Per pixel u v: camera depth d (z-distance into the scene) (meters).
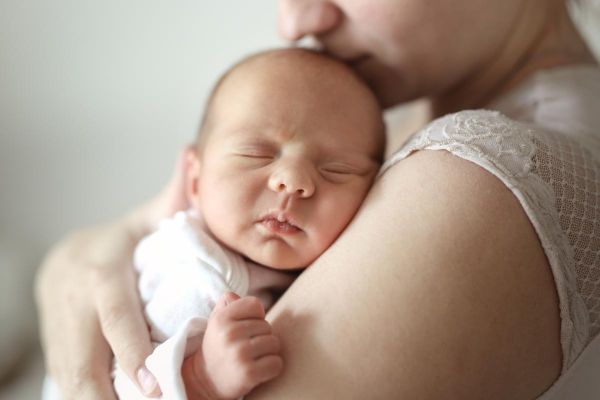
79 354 0.82
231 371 0.60
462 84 0.98
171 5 1.93
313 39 0.92
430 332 0.59
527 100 0.88
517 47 0.93
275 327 0.65
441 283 0.61
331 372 0.59
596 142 0.78
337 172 0.81
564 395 0.68
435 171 0.67
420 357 0.59
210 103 0.92
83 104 2.08
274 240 0.77
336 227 0.78
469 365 0.60
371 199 0.72
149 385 0.69
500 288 0.61
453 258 0.61
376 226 0.67
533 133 0.70
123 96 2.05
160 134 2.04
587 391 0.69
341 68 0.88
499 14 0.88
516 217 0.64
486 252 0.62
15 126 2.12
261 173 0.78
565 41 0.96
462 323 0.60
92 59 2.04
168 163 2.04
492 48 0.92
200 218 0.84
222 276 0.77
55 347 0.87
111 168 2.08
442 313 0.60
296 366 0.61
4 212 2.13
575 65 0.92
